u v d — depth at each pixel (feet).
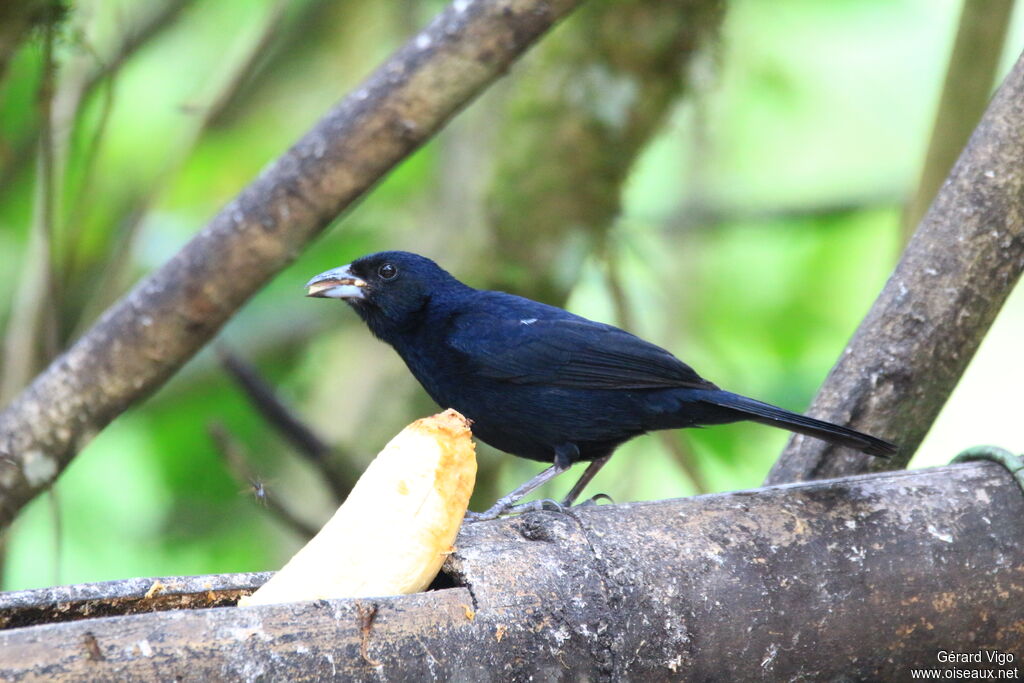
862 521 22.35
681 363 29.96
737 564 21.38
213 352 47.29
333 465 40.42
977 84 33.01
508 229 38.73
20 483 31.22
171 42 52.26
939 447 61.98
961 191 27.17
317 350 50.49
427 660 18.70
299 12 50.83
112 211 49.67
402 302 33.06
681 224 49.37
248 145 52.42
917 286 27.43
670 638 20.70
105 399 31.12
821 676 21.74
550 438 31.45
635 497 46.65
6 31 30.66
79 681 16.31
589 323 31.42
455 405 32.76
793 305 52.06
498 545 20.84
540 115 38.50
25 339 36.70
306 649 17.74
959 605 22.16
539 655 19.83
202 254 30.45
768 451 46.03
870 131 57.00
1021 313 63.00
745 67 52.31
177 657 16.92
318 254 49.57
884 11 55.88
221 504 47.96
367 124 29.50
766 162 57.21
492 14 28.89
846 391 27.96
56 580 31.50
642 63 37.88
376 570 20.17
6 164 45.11
